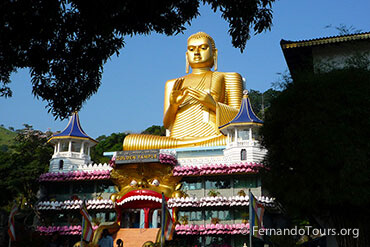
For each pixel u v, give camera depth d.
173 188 38.72
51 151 52.97
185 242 36.47
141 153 38.75
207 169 37.44
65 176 40.38
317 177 16.95
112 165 39.59
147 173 38.97
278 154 18.84
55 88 16.22
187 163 39.69
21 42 14.27
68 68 16.05
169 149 41.78
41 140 66.94
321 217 19.48
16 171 42.06
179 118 45.62
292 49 25.75
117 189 40.25
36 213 41.69
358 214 17.84
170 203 36.78
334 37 25.08
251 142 38.72
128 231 37.41
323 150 16.58
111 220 39.88
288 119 18.16
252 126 39.31
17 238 27.88
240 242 35.84
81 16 14.60
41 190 42.03
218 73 48.44
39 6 13.57
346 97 16.95
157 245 31.27
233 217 36.69
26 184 43.62
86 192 41.53
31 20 13.80
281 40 25.77
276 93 19.48
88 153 44.56
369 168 16.14
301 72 19.08
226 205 35.97
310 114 17.11
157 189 37.97
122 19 15.09
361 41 24.97
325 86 17.39
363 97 16.70
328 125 16.77
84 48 15.78
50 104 16.52
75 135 43.12
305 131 17.02
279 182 18.53
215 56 50.44
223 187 38.12
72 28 14.94
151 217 39.78
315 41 25.22
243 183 37.69
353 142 16.44
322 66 21.09
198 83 47.22
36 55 15.02
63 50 15.68
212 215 37.28
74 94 16.41
